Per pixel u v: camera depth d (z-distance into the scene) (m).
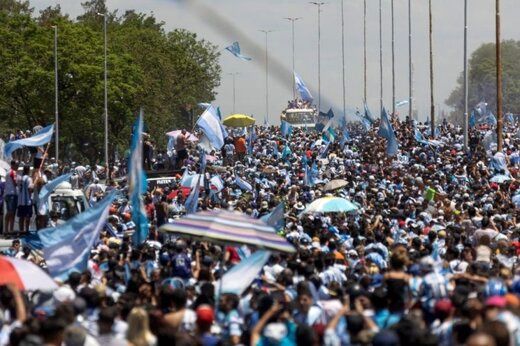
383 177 144.62
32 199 89.69
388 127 158.62
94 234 60.59
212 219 51.28
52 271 59.56
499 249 69.31
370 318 42.78
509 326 38.69
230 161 188.75
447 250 66.56
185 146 181.88
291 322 42.75
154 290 53.41
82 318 44.72
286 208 107.19
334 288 53.84
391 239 77.31
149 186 145.00
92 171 167.62
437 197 113.50
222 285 52.59
